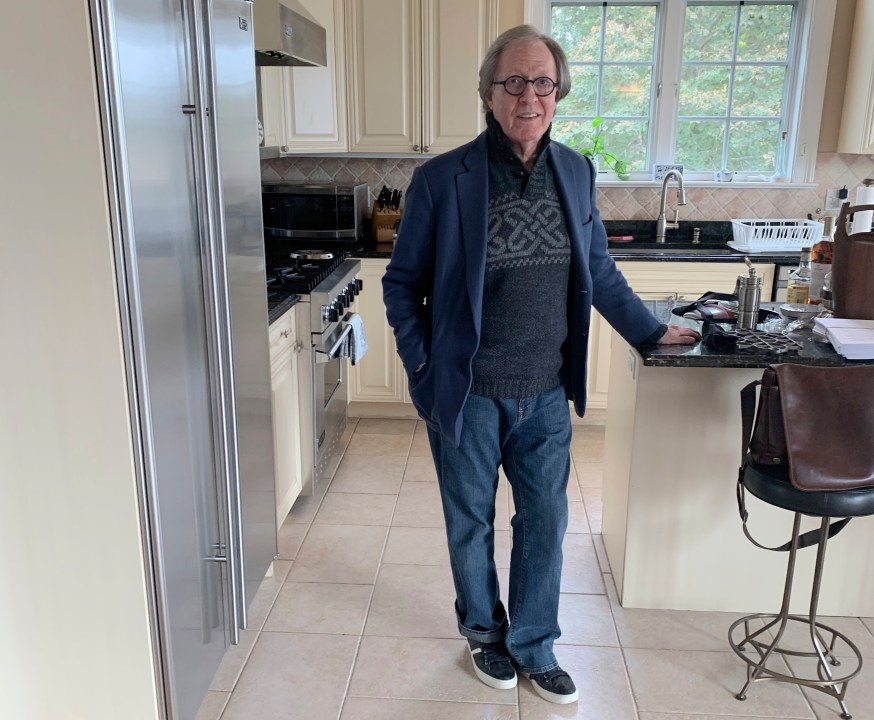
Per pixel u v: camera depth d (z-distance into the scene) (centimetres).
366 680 210
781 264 366
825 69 400
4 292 148
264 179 434
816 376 182
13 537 162
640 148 430
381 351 396
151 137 153
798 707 199
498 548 278
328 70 385
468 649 223
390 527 294
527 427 193
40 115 139
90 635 167
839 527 203
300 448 302
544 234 178
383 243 407
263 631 231
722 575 236
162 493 164
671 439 226
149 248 153
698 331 226
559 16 413
